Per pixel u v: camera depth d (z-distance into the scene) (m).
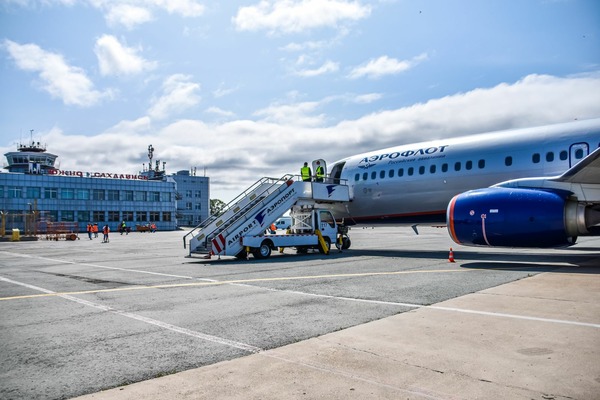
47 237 54.66
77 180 85.00
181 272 15.52
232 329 7.16
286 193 21.05
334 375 4.89
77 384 4.88
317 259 19.05
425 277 12.51
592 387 4.38
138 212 91.88
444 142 19.92
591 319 7.04
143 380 4.95
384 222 22.34
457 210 15.62
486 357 5.34
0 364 5.63
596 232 13.97
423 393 4.32
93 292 11.40
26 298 10.73
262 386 4.64
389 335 6.46
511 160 16.98
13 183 78.62
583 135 15.53
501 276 12.15
